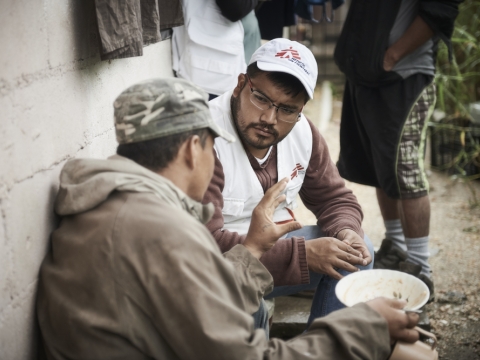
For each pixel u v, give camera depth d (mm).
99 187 1481
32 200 1598
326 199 2527
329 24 9180
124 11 2088
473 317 3254
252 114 2135
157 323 1406
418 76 3104
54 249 1573
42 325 1556
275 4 4199
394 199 3227
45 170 1689
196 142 1554
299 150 2396
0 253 1427
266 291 1755
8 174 1463
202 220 1665
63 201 1546
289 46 2148
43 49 1686
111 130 2398
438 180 5359
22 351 1554
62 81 1840
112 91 2414
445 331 3135
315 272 2270
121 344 1439
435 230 4363
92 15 2141
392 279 1880
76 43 1976
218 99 2312
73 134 1938
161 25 2955
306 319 2895
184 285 1371
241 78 2205
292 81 2066
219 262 1445
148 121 1505
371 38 3102
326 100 8289
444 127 5242
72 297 1475
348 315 1555
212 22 3283
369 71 3105
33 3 1617
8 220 1463
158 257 1397
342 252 2125
